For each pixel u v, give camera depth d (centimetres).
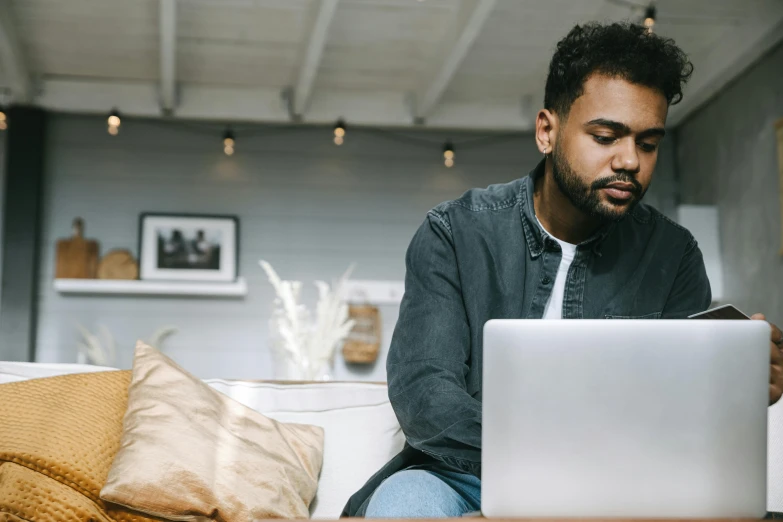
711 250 683
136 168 758
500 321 101
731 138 664
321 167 782
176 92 748
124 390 192
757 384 100
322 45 610
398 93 771
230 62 703
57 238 739
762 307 617
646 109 141
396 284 773
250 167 774
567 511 99
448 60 627
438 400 133
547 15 600
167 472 171
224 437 183
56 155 748
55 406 182
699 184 724
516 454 100
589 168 144
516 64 695
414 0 583
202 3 597
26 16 620
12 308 704
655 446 99
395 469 160
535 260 165
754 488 99
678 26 612
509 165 802
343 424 207
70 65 711
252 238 765
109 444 179
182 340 739
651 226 173
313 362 371
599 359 100
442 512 136
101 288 725
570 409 100
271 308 757
